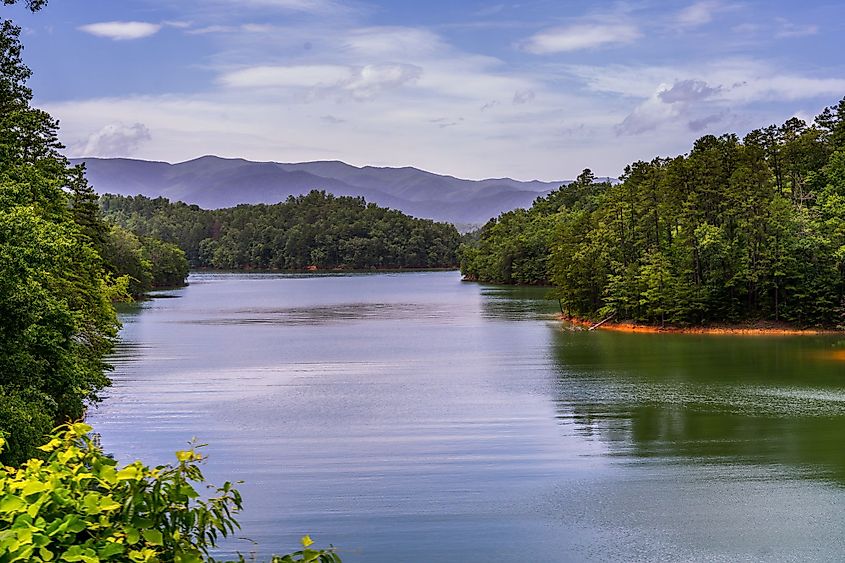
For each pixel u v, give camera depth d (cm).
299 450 2430
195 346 5309
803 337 5303
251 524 1786
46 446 580
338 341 5594
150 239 14362
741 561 1562
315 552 564
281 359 4619
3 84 2670
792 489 1989
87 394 2706
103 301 3394
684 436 2541
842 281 5634
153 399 3303
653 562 1564
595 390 3403
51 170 3303
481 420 2833
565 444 2466
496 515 1830
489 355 4688
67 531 477
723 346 4897
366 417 2909
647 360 4325
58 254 2008
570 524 1766
